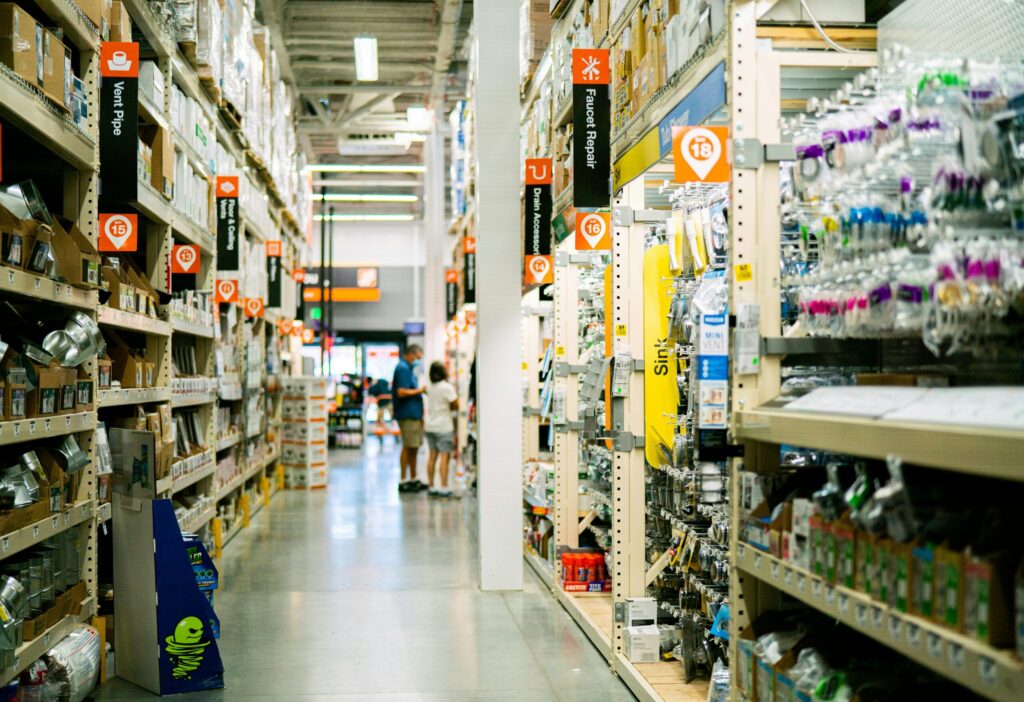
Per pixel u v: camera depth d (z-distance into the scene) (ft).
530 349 25.08
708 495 11.30
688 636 12.26
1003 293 5.84
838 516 6.51
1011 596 4.83
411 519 30.19
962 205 6.06
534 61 21.59
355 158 75.25
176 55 18.28
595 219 15.53
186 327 19.26
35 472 10.78
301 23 44.14
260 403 33.35
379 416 69.21
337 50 47.83
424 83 53.93
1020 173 5.97
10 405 9.95
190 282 19.85
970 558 5.01
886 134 6.84
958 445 4.82
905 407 5.75
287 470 39.88
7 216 9.98
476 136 20.03
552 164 19.69
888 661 7.06
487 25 19.92
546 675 13.47
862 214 6.84
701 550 12.28
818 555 6.66
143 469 12.67
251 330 32.37
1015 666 4.49
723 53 9.08
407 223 88.53
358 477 45.34
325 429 40.45
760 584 8.24
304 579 20.62
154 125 17.17
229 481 25.68
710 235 11.43
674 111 10.91
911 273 6.28
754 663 7.82
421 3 41.91
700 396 8.51
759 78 8.32
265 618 17.06
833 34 8.85
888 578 5.74
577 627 16.37
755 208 8.20
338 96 59.16
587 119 14.43
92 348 12.25
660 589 14.56
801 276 8.28
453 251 56.59
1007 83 6.25
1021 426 4.42
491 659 14.33
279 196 37.27
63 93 11.59
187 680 12.60
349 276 86.79
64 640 11.69
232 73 24.07
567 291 19.34
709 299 10.00
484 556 19.54
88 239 12.86
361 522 29.53
